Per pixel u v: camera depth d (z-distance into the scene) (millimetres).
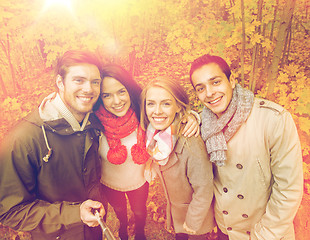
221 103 1114
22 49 3568
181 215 1616
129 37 2984
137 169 1653
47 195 1166
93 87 1082
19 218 1042
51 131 1079
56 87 1096
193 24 2672
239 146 1148
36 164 1080
